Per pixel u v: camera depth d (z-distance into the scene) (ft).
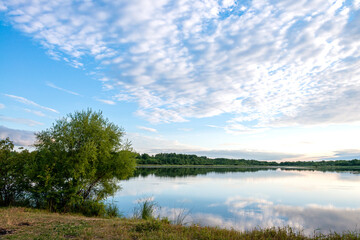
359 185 152.15
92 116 69.05
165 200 88.63
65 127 64.28
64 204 60.54
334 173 308.40
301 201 92.58
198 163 638.53
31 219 39.29
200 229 36.73
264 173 297.33
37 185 58.95
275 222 59.72
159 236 31.09
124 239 29.32
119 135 73.31
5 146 59.72
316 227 55.67
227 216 65.36
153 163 543.39
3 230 32.01
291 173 301.02
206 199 92.84
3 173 58.44
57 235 30.53
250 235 34.73
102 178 69.56
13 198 59.06
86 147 61.57
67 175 62.49
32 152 62.39
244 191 118.01
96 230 33.53
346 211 74.54
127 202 82.28
